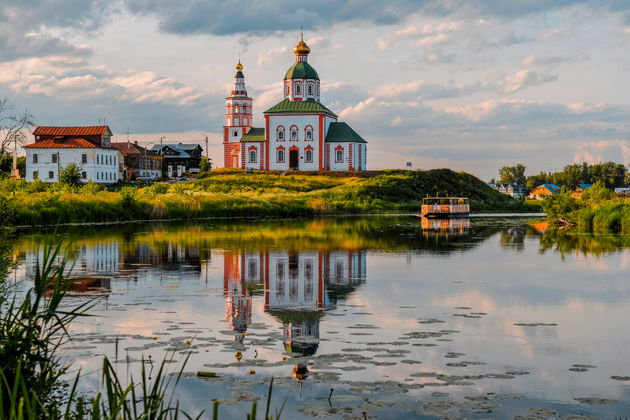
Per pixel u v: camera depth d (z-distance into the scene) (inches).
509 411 505.0
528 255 1467.8
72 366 605.6
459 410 506.6
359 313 839.1
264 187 4200.3
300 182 4411.9
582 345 692.1
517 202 4847.4
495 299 938.7
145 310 842.2
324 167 4963.1
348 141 4955.7
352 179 4586.6
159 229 2107.5
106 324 761.6
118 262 1286.9
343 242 1756.9
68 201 2285.9
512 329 757.9
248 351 658.8
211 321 784.9
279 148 4985.2
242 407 514.9
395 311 853.2
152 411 381.1
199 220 2655.0
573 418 491.2
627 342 703.7
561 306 891.4
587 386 563.8
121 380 570.3
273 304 893.2
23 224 2032.5
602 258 1407.5
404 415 497.7
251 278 1111.6
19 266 1187.9
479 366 616.1
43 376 492.7
